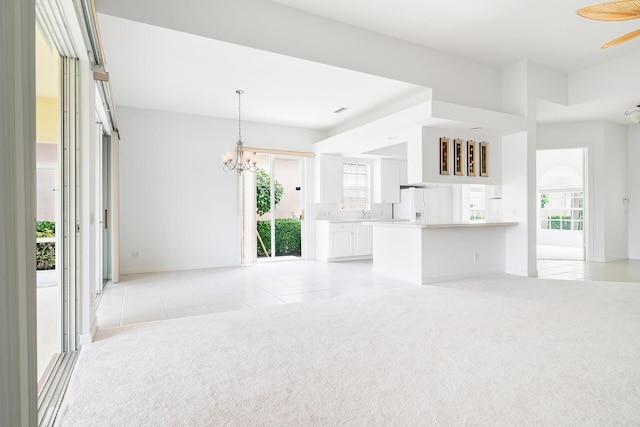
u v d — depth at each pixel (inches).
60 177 110.8
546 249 391.5
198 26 141.9
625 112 260.1
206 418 71.8
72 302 111.0
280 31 158.9
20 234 29.7
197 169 260.4
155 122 247.1
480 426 68.4
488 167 232.8
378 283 207.0
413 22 175.5
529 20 174.1
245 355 103.0
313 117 267.7
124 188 238.4
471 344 110.1
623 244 305.6
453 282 206.7
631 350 104.7
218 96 218.1
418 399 78.4
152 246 246.8
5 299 27.8
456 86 213.0
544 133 305.6
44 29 94.0
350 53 176.6
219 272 245.0
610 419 70.3
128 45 150.1
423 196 326.6
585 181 299.3
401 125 209.9
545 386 83.7
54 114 214.4
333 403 77.0
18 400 29.2
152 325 130.6
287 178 345.4
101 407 76.0
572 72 239.3
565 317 137.0
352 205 321.7
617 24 177.8
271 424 69.7
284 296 176.4
